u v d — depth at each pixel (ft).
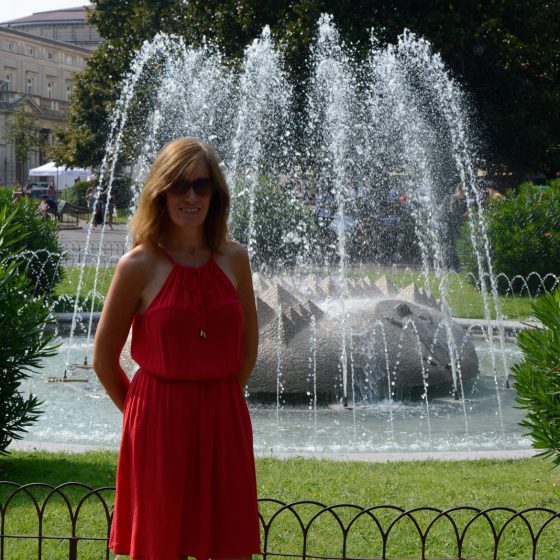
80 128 122.21
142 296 10.41
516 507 16.15
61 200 131.64
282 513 15.70
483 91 83.56
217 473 10.32
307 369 25.54
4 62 251.80
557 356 18.04
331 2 75.31
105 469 18.51
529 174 94.07
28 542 14.08
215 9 81.82
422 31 75.56
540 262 54.80
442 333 28.17
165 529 10.02
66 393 28.17
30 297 19.63
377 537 14.58
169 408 10.17
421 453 20.26
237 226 62.34
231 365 10.47
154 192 10.30
